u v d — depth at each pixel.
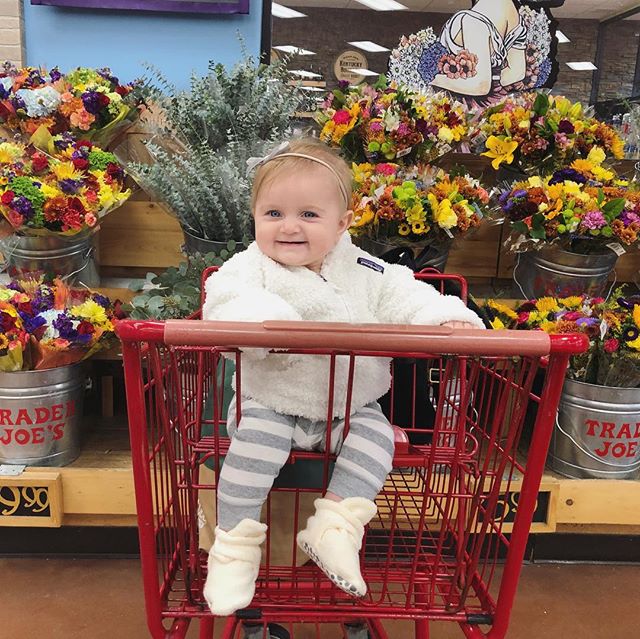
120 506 1.64
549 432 0.85
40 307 1.63
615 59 2.29
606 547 1.80
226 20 2.18
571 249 1.80
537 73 2.30
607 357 1.64
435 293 1.03
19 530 1.72
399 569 1.02
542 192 1.74
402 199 1.65
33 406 1.61
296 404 0.93
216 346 0.80
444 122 1.93
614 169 2.14
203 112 1.83
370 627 1.28
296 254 0.97
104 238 2.04
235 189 1.69
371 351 0.78
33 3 2.09
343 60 2.26
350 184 1.02
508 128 1.92
